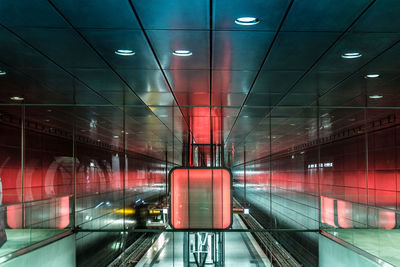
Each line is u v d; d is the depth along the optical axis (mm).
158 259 13672
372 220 13836
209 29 6219
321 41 6852
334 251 13578
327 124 15359
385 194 14484
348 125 15047
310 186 15094
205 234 13641
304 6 5266
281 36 6562
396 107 14656
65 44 7164
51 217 13766
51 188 14406
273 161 15453
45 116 14586
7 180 13805
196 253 13609
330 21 5867
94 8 5438
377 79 9969
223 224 13438
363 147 14750
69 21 5977
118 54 7773
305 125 15555
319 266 14242
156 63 8398
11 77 10031
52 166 14602
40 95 12617
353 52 7543
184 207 13469
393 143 14727
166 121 15852
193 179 13555
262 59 8031
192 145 15742
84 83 10703
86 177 15195
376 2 5133
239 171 15391
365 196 14578
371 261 10602
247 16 5660
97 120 15445
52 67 8945
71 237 14516
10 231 11086
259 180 15242
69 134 14859
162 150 15820
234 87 11008
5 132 14055
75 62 8453
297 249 14156
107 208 15539
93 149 15430
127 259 14047
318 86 10852
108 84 10789
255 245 13984
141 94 12258
